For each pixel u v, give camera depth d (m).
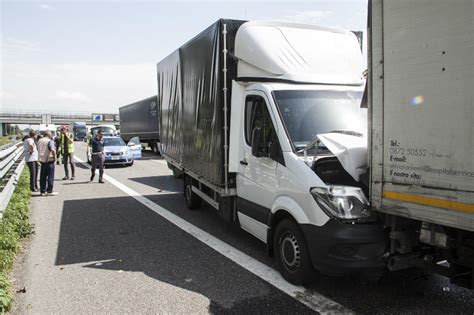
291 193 4.46
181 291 4.56
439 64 3.09
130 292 4.56
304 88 5.20
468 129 2.91
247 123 5.57
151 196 10.75
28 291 4.63
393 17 3.43
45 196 10.84
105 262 5.58
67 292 4.59
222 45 6.03
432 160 3.16
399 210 3.46
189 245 6.29
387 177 3.57
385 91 3.54
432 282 4.62
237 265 5.34
